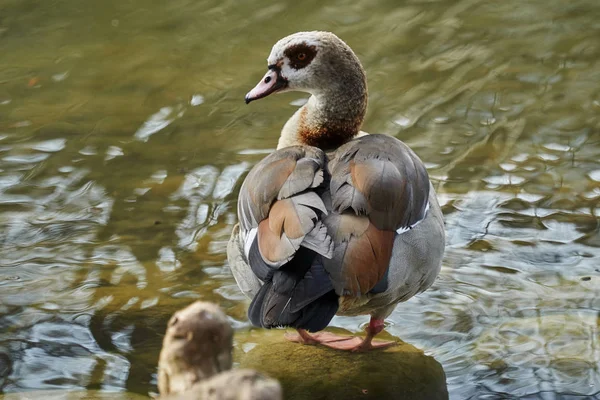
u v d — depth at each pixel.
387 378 5.45
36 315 6.09
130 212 7.41
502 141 8.40
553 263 6.55
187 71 9.89
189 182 7.84
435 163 8.07
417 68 9.82
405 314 6.11
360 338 5.92
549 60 9.91
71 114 9.05
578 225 7.02
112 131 8.72
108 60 10.18
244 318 6.12
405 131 8.60
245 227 5.31
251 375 2.72
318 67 6.30
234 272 5.65
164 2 11.64
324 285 4.67
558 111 8.88
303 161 5.17
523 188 7.61
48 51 10.42
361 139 5.61
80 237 7.07
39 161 8.20
